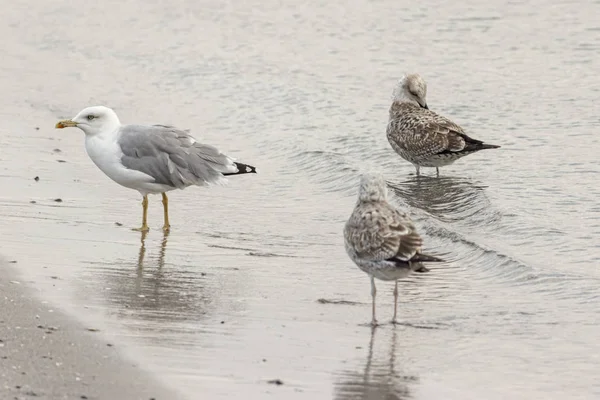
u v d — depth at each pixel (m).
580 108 23.14
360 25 31.34
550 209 16.81
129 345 10.70
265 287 13.20
